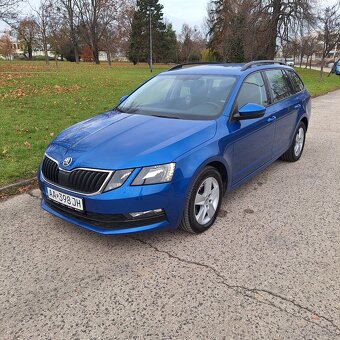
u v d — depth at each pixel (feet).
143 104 14.57
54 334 7.95
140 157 10.27
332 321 8.26
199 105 13.48
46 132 24.97
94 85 55.11
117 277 9.86
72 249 11.22
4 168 17.46
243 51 118.73
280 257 10.76
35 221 12.98
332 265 10.37
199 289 9.34
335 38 89.30
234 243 11.53
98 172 10.18
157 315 8.46
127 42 186.29
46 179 11.59
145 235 11.96
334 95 62.13
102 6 166.09
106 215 10.19
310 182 17.06
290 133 18.61
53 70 88.63
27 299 9.04
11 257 10.82
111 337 7.85
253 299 8.96
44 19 115.65
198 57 213.66
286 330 7.98
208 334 7.89
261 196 15.30
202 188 11.76
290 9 102.73
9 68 89.66
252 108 12.78
